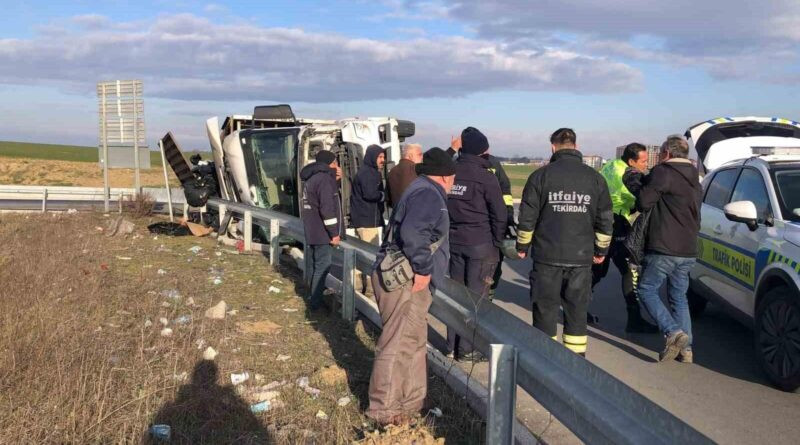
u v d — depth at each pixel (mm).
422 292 4590
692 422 5105
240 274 9625
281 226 10422
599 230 5676
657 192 6387
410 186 4605
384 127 11320
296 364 5699
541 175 5637
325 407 4820
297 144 11375
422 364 4645
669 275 6594
